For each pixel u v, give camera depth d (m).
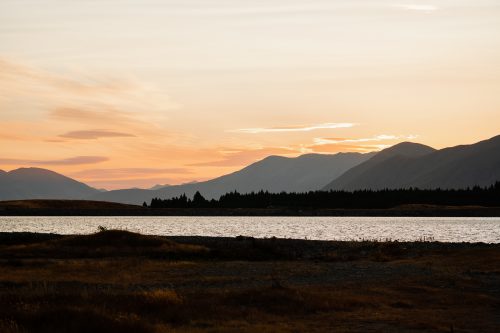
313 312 29.27
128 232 70.56
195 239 89.56
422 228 168.00
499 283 41.12
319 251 74.12
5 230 157.00
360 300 32.28
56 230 159.00
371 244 80.19
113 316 24.95
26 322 23.70
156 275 44.56
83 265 49.47
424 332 25.06
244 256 64.00
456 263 54.72
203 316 27.33
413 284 39.56
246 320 27.03
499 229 162.88
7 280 40.44
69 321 23.73
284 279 42.72
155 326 24.52
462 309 31.09
